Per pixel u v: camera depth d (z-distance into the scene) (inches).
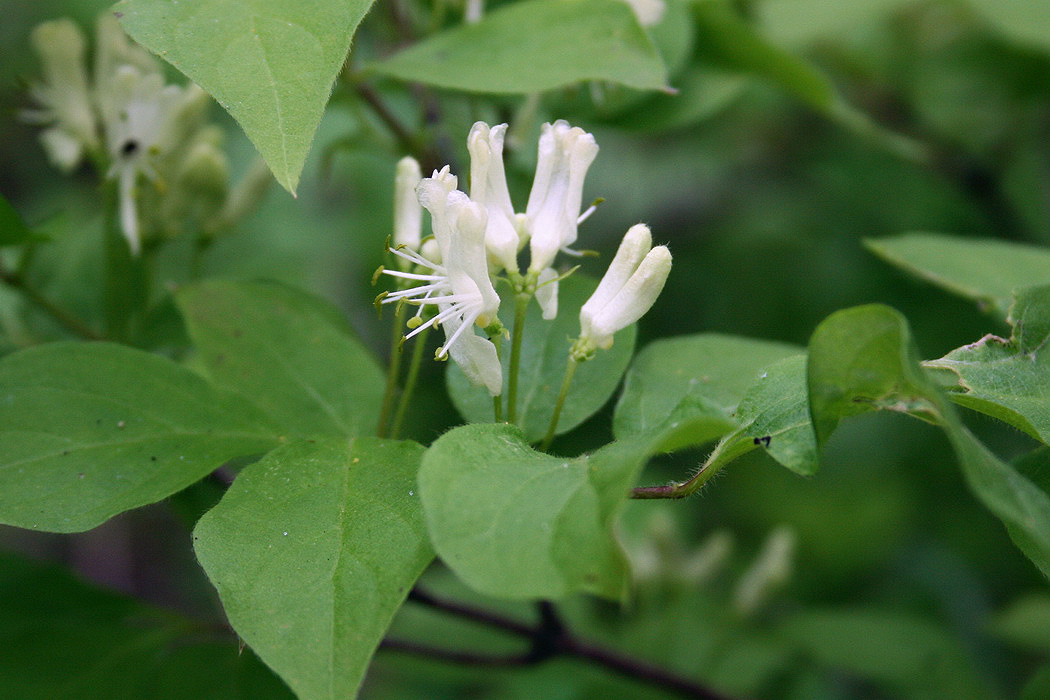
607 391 10.5
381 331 20.5
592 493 8.7
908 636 15.8
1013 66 17.5
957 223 19.1
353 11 9.3
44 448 10.0
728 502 19.6
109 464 10.0
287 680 8.7
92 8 19.5
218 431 10.4
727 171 22.1
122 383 10.3
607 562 8.5
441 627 15.4
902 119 19.3
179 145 12.5
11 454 9.9
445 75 11.2
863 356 9.0
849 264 19.4
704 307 20.4
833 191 20.1
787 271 20.1
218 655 11.5
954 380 10.0
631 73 10.9
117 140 12.1
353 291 21.0
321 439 9.7
